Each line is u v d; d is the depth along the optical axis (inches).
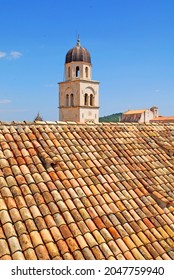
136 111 3612.2
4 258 203.9
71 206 260.2
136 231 263.7
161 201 303.3
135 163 354.3
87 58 2038.6
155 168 357.7
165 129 460.4
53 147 326.0
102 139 377.7
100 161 334.6
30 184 268.5
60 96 2117.4
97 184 298.8
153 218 284.5
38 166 292.8
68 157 321.4
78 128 381.7
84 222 251.6
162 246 259.1
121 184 312.2
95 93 2053.4
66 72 2078.0
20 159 293.1
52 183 277.3
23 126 344.2
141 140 407.2
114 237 248.8
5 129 329.7
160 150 398.3
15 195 252.8
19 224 228.7
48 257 213.3
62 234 233.6
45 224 237.0
